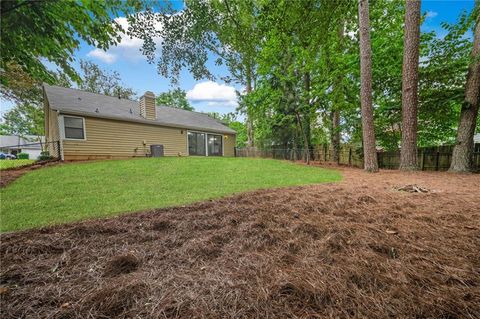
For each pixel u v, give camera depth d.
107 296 1.09
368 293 1.11
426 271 1.28
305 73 11.88
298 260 1.46
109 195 3.71
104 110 10.47
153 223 2.22
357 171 7.12
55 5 1.76
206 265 1.41
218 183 4.89
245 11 3.90
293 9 3.25
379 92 9.16
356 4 3.69
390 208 2.63
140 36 3.22
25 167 7.06
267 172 6.88
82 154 9.45
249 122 19.08
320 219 2.27
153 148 11.73
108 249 1.64
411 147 6.54
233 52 4.35
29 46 1.99
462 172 6.24
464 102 6.40
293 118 12.56
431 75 7.38
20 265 1.40
